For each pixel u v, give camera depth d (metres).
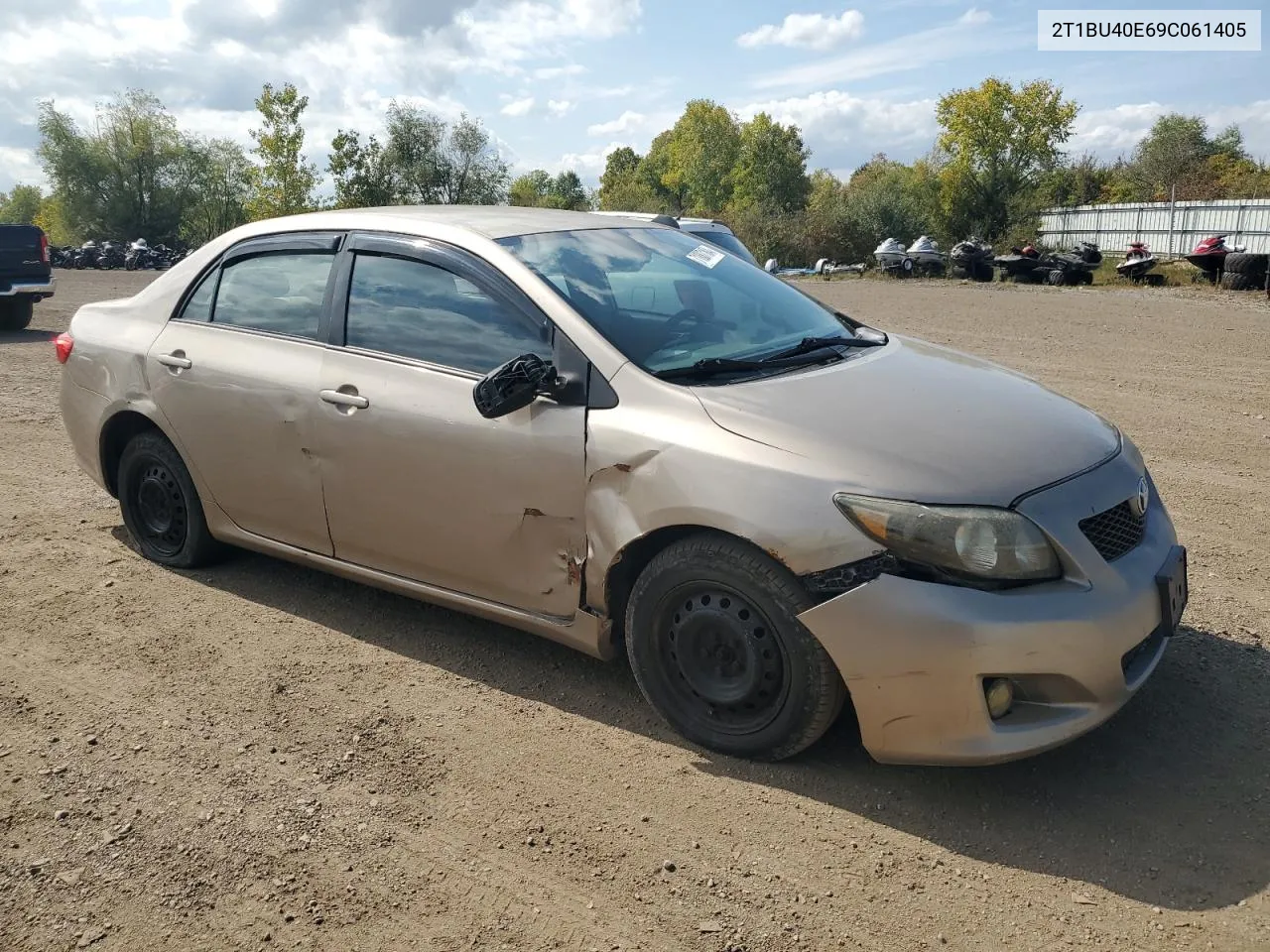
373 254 3.96
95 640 4.10
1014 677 2.76
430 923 2.50
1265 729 3.30
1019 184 41.28
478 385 3.24
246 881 2.66
